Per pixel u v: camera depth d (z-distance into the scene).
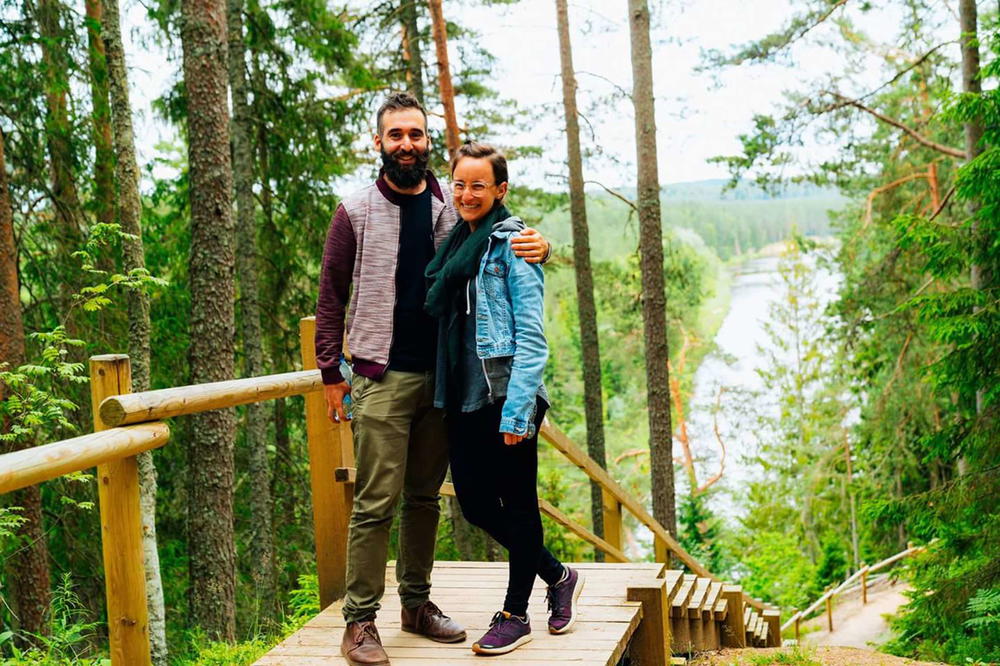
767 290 70.69
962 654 8.30
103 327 10.52
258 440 12.12
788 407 30.45
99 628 9.79
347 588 3.52
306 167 13.19
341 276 3.41
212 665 5.64
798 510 26.28
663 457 13.55
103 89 10.57
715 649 6.69
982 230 9.83
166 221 13.05
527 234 3.28
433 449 3.61
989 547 9.05
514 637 3.57
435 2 13.45
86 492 10.04
